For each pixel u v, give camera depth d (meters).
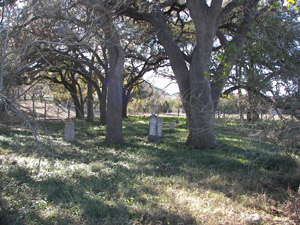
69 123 12.90
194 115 10.68
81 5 10.16
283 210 4.97
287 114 5.43
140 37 17.61
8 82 4.85
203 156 9.56
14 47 5.37
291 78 5.68
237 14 14.46
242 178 6.95
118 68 12.52
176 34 19.56
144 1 12.73
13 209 4.55
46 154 8.80
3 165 7.13
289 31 5.99
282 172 7.31
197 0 10.05
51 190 5.50
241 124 6.05
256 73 5.88
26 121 3.99
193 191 5.87
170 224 4.32
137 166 7.82
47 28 7.59
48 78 16.86
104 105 23.50
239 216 4.68
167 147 11.48
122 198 5.19
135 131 17.92
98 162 8.02
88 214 4.53
